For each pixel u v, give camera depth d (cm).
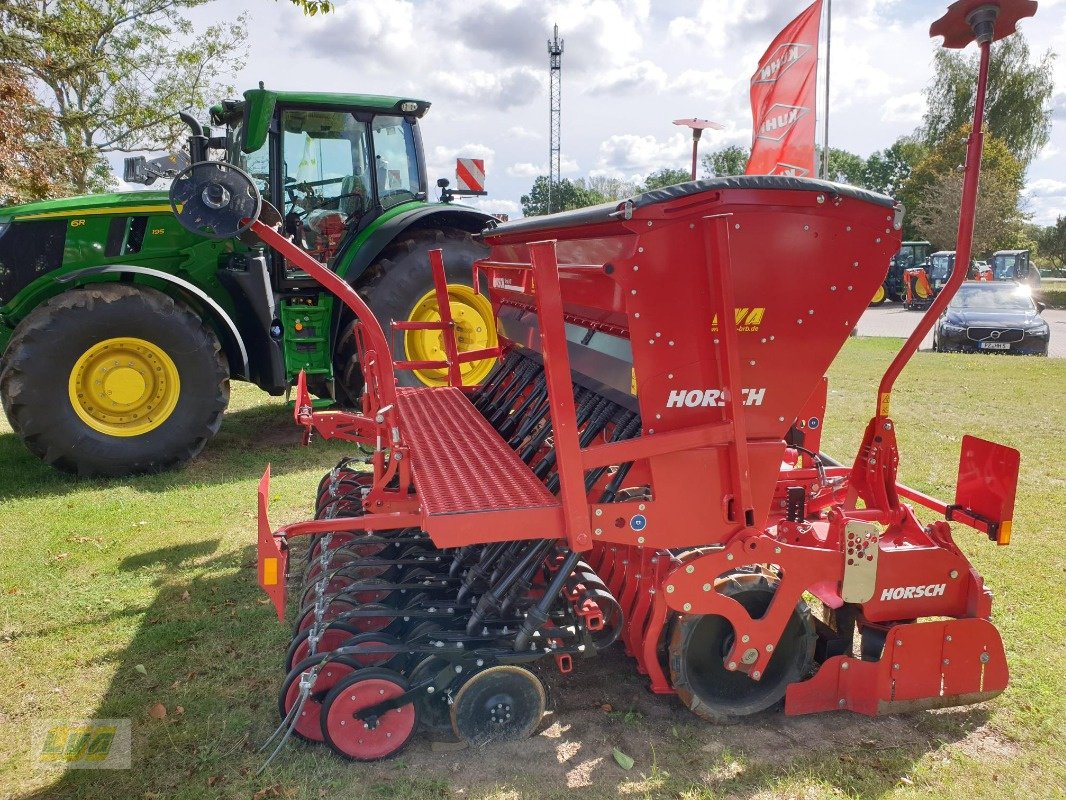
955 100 4269
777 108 664
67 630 377
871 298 280
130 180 707
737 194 260
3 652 357
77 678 336
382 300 700
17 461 668
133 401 608
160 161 707
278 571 272
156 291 604
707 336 273
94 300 581
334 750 276
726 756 279
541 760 280
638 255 260
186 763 279
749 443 284
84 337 583
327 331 674
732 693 303
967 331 1506
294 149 695
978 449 313
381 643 282
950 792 260
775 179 259
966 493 320
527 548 299
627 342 301
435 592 327
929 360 1277
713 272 263
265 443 732
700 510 284
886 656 296
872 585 297
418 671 284
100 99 2105
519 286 415
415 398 478
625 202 255
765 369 280
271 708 312
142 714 309
